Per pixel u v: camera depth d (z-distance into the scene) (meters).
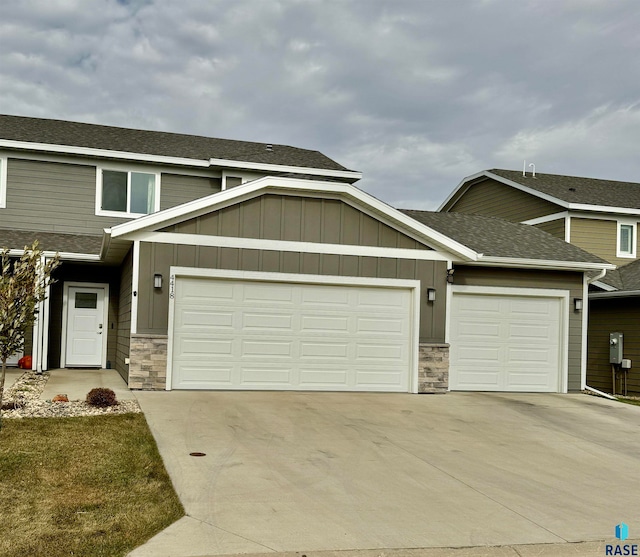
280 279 12.50
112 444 7.80
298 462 7.58
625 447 9.45
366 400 11.98
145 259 11.83
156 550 5.00
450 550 5.30
